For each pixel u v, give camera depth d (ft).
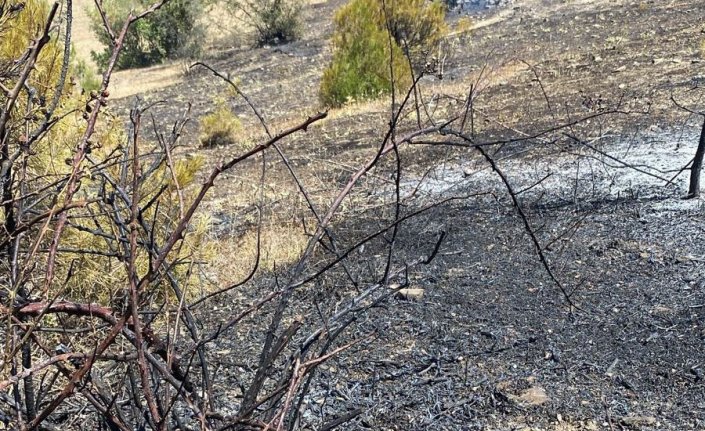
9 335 6.81
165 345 8.68
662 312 16.89
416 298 18.16
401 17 61.00
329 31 100.37
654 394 13.94
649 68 46.47
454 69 59.98
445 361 15.30
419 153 33.94
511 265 20.12
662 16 67.72
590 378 14.56
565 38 66.74
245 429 8.36
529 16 82.84
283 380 8.75
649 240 21.04
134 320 6.75
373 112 48.08
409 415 13.50
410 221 24.29
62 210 6.73
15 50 15.17
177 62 94.22
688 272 18.83
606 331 16.26
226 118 49.44
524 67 55.11
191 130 55.42
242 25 106.63
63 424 10.18
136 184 7.07
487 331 16.40
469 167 30.50
